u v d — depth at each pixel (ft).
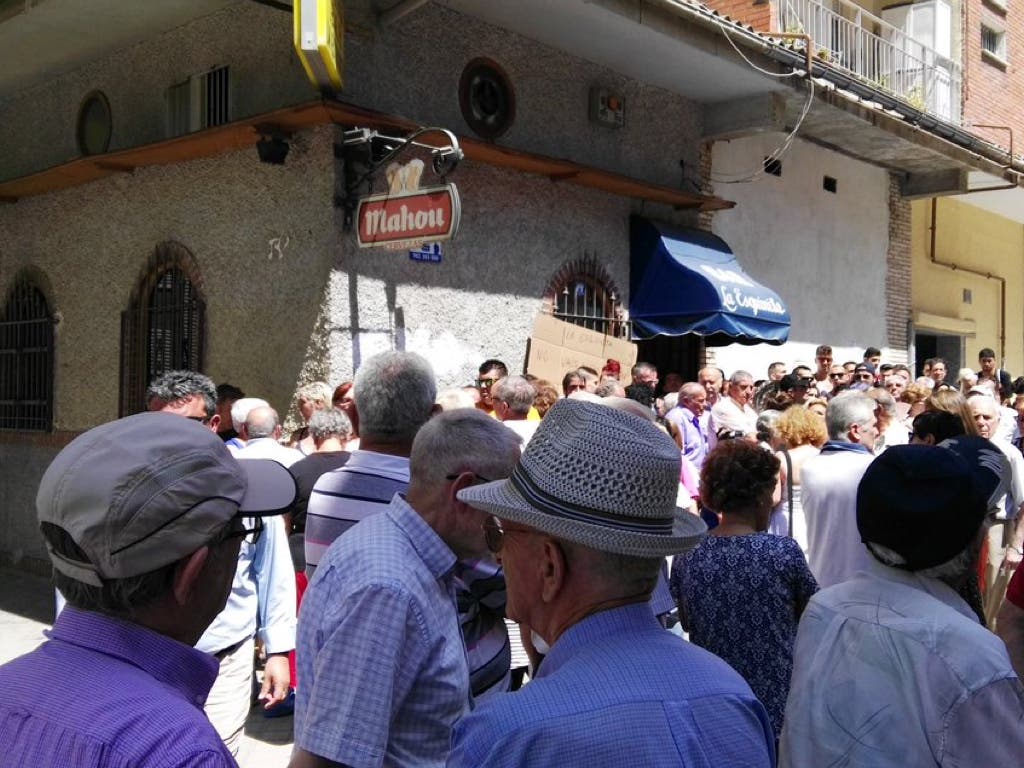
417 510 8.14
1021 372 62.39
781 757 7.45
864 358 40.27
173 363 27.22
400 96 24.40
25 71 30.86
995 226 59.57
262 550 12.54
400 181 21.61
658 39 27.68
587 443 5.49
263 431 18.44
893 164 44.62
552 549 5.54
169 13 26.02
